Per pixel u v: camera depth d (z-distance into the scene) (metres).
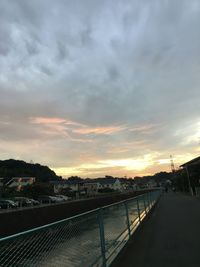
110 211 8.52
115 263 7.76
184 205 28.55
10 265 3.53
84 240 5.99
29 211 27.28
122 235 9.74
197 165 56.50
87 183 142.25
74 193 104.88
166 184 135.12
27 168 142.12
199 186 49.97
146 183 174.25
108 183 154.25
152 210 23.47
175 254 8.75
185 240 10.80
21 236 3.73
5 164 137.75
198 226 13.98
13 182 108.94
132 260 8.29
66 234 5.14
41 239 4.23
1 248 3.42
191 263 7.73
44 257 4.26
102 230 7.39
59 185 132.38
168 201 37.22
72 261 5.19
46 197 72.44
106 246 7.65
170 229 13.58
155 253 8.98
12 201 57.81
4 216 23.73
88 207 41.16
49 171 153.38
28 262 3.87
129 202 12.12
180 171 90.00
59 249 4.77
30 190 84.62
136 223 13.52
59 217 32.62
